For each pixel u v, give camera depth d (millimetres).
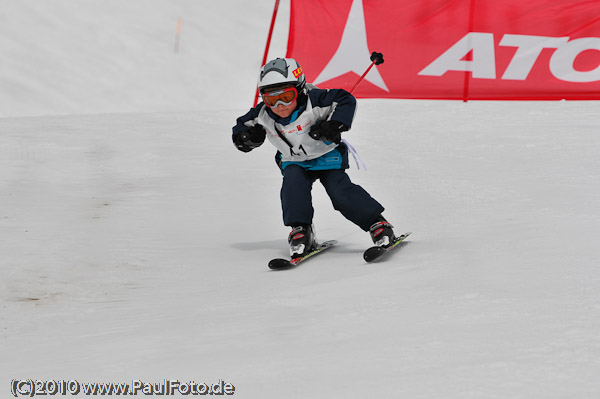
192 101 93312
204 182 25625
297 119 15781
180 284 14414
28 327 12047
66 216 21391
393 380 7371
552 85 40969
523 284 10758
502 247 13680
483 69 41094
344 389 7270
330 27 40812
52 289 14555
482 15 40844
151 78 97938
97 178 26953
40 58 97188
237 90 98375
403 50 40938
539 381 7023
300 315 10617
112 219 20844
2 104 84062
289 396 7242
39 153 32031
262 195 23453
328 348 8727
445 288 11055
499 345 8133
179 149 32062
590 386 6832
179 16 119125
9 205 22984
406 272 12664
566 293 10016
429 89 41375
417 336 8781
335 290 12023
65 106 86562
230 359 8703
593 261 11773
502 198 19828
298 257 15484
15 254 17391
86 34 106688
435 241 15289
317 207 21562
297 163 16406
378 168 26156
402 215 18844
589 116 36000
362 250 16109
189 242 18203
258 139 16688
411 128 34531
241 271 15062
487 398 6738
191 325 10766
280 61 15500
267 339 9469
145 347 9766
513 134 31891
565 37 40719
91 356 9594
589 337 8125
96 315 12508
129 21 113750
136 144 33500
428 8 40750
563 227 15031
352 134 33312
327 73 40969
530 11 40750
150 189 24828
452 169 25297
